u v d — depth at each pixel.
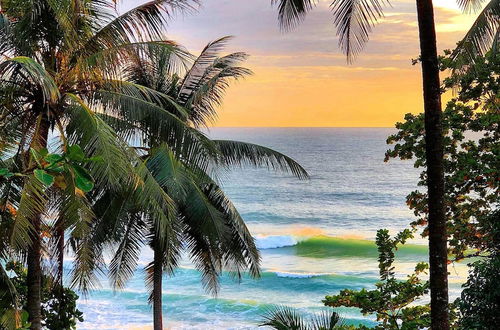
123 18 9.41
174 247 12.75
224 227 13.00
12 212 8.83
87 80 9.17
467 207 10.99
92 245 11.76
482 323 8.77
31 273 9.20
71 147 2.57
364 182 70.06
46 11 8.73
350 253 36.47
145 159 12.32
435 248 7.45
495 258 9.05
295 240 39.09
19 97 8.86
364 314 10.85
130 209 12.04
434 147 7.37
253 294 27.64
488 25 8.55
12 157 9.26
